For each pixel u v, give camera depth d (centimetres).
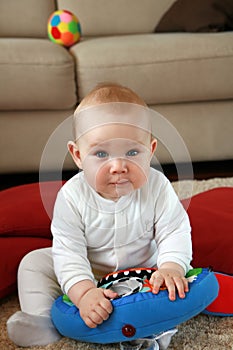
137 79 197
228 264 120
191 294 93
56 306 101
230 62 199
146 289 93
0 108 197
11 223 128
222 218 131
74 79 198
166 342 96
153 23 246
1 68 191
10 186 206
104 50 199
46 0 243
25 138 202
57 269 101
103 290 95
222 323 105
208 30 224
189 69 198
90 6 246
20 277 111
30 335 100
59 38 215
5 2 237
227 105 208
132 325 91
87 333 95
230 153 212
